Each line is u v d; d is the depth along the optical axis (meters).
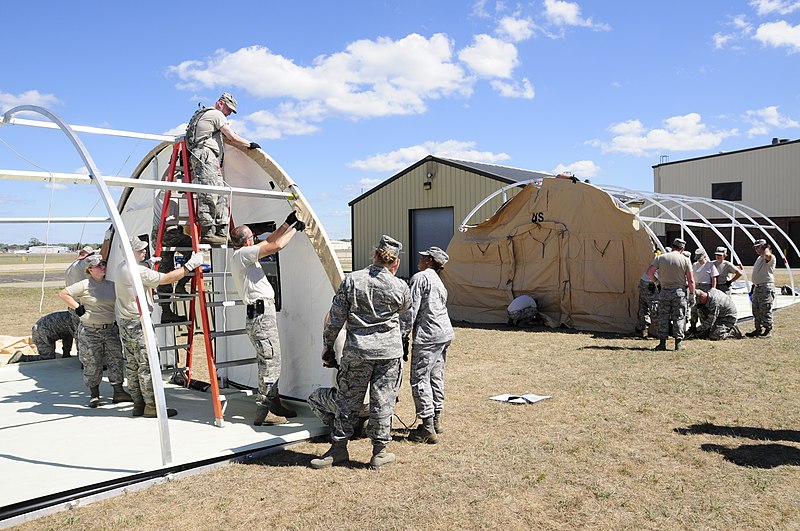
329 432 5.59
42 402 7.08
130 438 5.43
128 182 4.98
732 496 4.14
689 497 4.13
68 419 6.22
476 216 22.98
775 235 34.50
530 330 12.77
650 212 34.03
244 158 6.88
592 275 12.61
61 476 4.43
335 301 4.73
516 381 7.86
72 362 9.65
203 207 6.23
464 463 4.83
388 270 4.78
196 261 5.83
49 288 27.23
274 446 5.16
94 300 6.72
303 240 6.41
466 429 5.76
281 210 6.56
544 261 13.41
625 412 6.26
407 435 5.60
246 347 7.64
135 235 9.13
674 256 9.82
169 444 4.59
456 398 7.00
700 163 37.22
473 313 14.62
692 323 11.20
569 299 13.00
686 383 7.46
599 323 12.48
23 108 5.76
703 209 36.84
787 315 14.13
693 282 9.87
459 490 4.29
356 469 4.72
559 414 6.23
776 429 5.61
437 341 5.39
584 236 12.77
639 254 11.91
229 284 7.55
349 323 4.75
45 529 3.74
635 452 5.04
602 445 5.22
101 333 6.85
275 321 5.79
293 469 4.73
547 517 3.88
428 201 24.44
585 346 10.49
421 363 5.37
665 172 38.66
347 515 3.92
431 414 5.33
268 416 5.77
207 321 5.85
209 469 4.73
